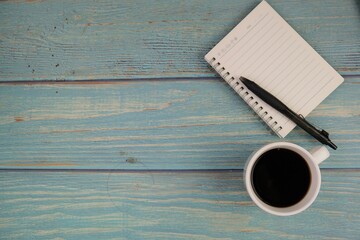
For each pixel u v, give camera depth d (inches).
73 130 27.6
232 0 27.4
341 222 26.4
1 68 28.1
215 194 26.9
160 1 27.6
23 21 28.1
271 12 26.7
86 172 27.5
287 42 26.6
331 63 27.0
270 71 26.5
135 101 27.5
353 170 26.5
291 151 25.0
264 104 26.2
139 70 27.5
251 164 23.8
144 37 27.6
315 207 26.5
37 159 27.7
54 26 28.0
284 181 25.1
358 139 26.5
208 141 27.1
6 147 27.8
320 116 26.7
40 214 27.5
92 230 27.3
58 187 27.5
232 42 26.7
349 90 26.7
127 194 27.2
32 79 27.9
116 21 27.8
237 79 26.5
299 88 26.4
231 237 26.8
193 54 27.4
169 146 27.2
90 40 27.8
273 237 26.6
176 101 27.3
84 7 27.9
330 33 27.0
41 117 27.8
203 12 27.4
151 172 27.2
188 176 27.0
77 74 27.8
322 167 26.6
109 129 27.5
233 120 27.0
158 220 27.1
